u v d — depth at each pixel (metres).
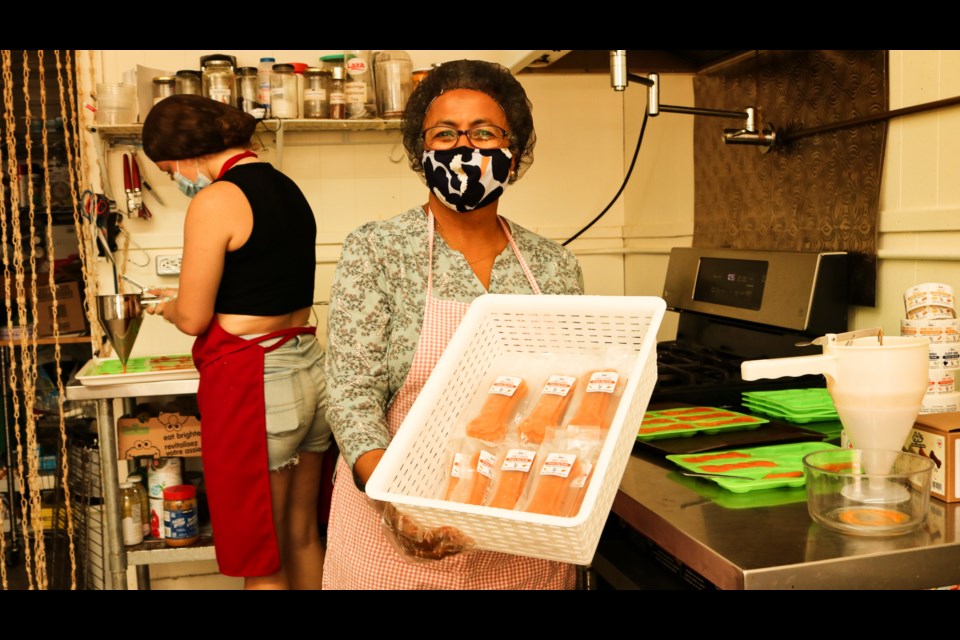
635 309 1.16
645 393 1.09
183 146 2.10
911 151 1.73
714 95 2.53
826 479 1.04
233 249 2.01
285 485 2.18
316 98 2.81
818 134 2.02
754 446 1.40
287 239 2.08
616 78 2.07
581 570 1.57
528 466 1.06
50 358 3.49
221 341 2.05
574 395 1.15
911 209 1.73
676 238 2.84
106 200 2.83
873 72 1.81
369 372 1.29
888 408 1.07
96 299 2.35
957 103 1.58
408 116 1.36
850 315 1.94
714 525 1.06
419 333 1.33
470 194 1.29
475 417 1.16
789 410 1.55
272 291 2.07
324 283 3.08
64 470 2.78
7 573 3.18
